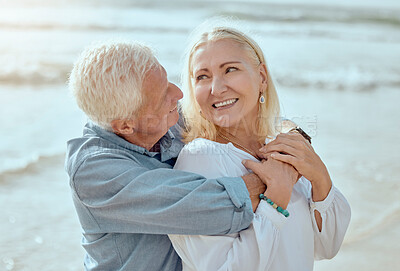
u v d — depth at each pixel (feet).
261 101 6.73
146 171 5.59
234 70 6.22
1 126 23.36
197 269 5.57
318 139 23.54
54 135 22.45
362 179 18.22
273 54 51.13
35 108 27.32
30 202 15.69
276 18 78.64
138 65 5.60
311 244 6.28
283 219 5.66
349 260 12.27
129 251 5.74
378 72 45.83
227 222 5.35
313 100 33.86
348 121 27.68
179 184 5.45
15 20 60.54
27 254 12.62
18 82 34.73
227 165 6.08
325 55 53.06
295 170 5.95
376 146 22.86
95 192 5.53
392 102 34.88
